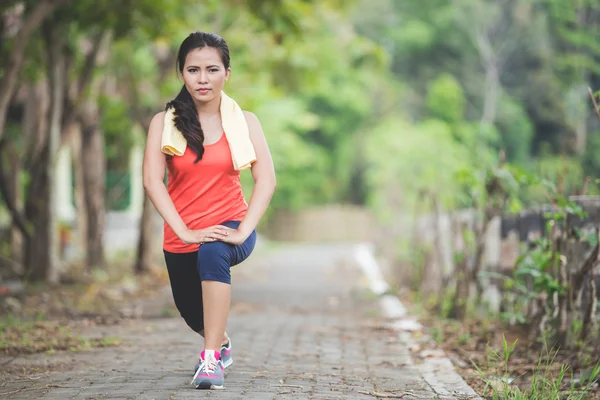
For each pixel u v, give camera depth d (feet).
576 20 122.21
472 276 37.60
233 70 69.26
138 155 99.81
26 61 53.93
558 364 25.71
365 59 74.54
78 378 22.38
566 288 27.48
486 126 142.10
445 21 168.04
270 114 90.27
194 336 31.76
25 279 50.98
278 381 22.09
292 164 135.13
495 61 158.81
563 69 125.49
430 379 23.57
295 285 59.88
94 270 61.67
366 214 161.17
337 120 156.15
